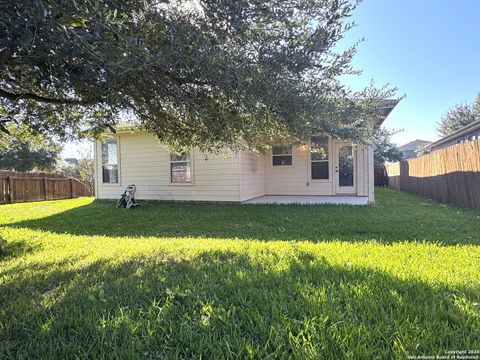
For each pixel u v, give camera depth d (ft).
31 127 15.25
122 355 5.25
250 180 33.47
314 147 29.86
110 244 13.97
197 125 12.60
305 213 22.85
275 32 8.30
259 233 16.74
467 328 5.79
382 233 15.62
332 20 8.42
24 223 21.50
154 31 7.56
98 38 5.66
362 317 6.29
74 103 12.27
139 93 10.64
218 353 5.29
